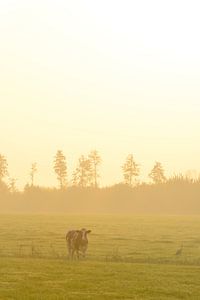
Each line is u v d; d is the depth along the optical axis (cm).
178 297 2372
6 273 2983
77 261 3647
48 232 6888
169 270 3177
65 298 2289
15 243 5309
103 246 5084
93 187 17975
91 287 2569
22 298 2280
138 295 2394
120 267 3281
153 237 6222
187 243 5447
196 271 3148
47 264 3397
